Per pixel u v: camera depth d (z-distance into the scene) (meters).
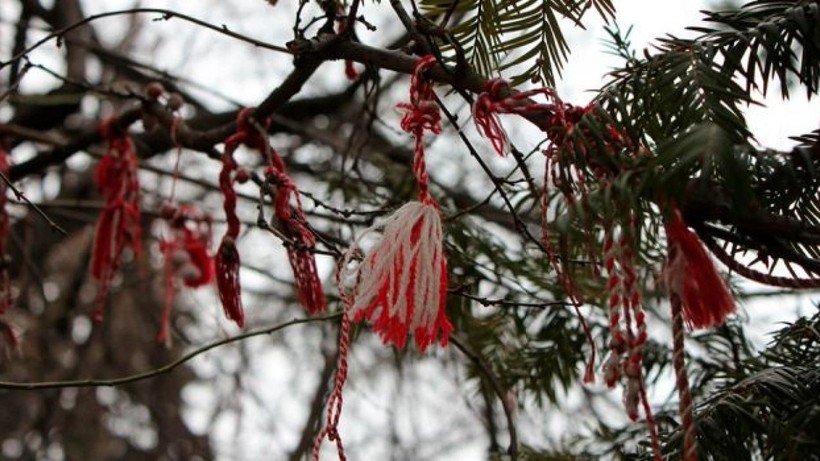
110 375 1.78
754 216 0.82
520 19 0.94
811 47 0.85
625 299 0.81
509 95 0.86
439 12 0.97
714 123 0.81
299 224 0.98
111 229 1.12
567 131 0.83
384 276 0.85
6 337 1.25
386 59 0.94
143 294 1.76
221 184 1.02
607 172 0.82
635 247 0.81
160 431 1.81
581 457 1.10
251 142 1.03
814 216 0.86
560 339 1.15
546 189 0.85
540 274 1.15
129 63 1.37
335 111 1.44
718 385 1.00
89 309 1.77
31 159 1.30
